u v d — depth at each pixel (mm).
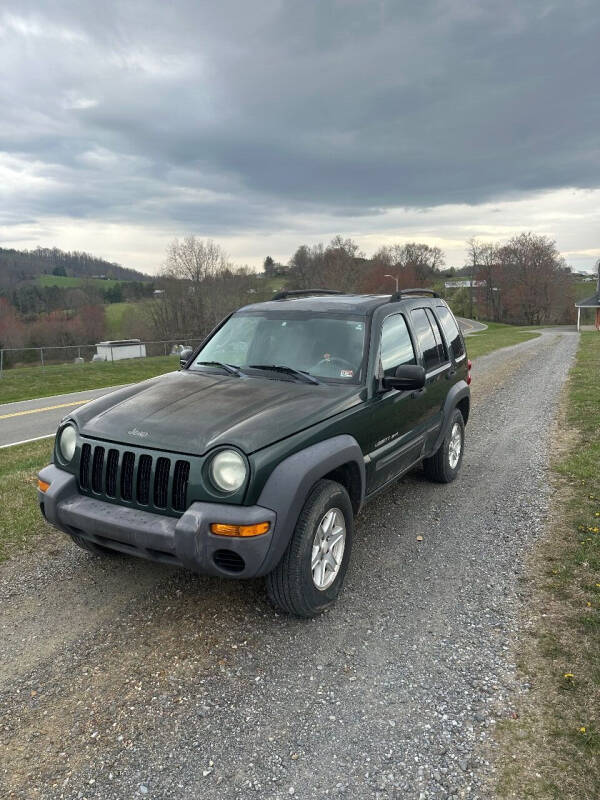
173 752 2572
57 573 4227
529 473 6465
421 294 5992
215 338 5000
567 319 93500
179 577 4145
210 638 3418
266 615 3652
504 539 4727
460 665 3129
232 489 3133
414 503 5625
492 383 14117
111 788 2387
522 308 95125
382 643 3350
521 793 2303
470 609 3688
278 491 3166
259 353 4590
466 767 2451
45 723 2756
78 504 3559
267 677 3066
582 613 3539
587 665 3055
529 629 3420
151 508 3352
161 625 3555
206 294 56781
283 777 2426
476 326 85875
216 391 3994
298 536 3334
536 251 92562
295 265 91438
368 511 5430
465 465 6914
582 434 7984
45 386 20453
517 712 2754
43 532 4957
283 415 3508
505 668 3078
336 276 82750
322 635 3436
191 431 3396
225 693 2949
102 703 2889
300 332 4594
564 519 5027
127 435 3492
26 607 3777
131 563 4371
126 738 2656
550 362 18781
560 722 2668
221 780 2420
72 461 3684
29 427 11656
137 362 28766
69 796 2350
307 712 2809
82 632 3492
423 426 5230
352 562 4387
